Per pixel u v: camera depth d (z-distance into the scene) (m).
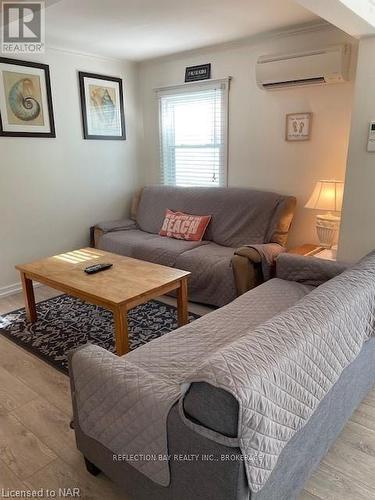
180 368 1.64
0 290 3.59
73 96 3.86
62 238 4.03
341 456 1.68
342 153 3.17
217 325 2.06
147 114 4.52
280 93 3.40
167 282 2.49
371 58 2.33
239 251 2.93
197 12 2.74
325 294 1.51
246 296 2.43
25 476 1.62
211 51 3.75
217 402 1.01
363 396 1.93
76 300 3.42
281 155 3.53
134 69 4.39
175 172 4.43
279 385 1.08
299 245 3.59
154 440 1.21
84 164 4.08
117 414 1.32
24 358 2.51
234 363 1.06
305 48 3.17
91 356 1.44
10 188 3.52
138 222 4.35
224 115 3.81
